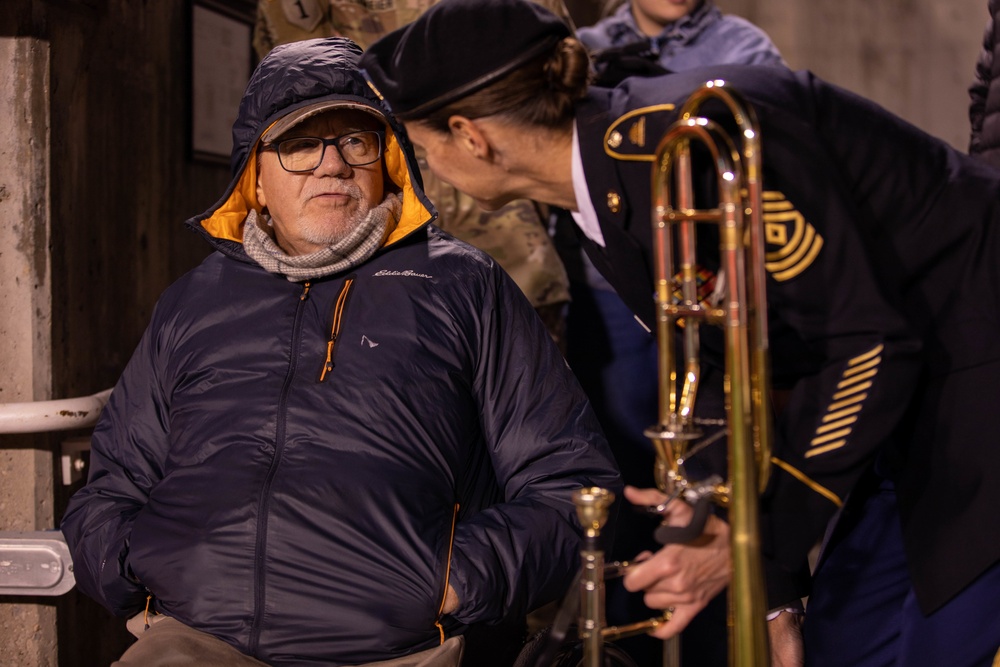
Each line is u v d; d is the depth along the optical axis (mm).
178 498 1660
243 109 1862
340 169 1794
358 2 2404
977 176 1332
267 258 1784
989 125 2387
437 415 1678
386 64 1347
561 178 1318
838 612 1565
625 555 2355
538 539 1620
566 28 1268
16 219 2043
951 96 5000
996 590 1326
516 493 1724
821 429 1220
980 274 1310
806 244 1178
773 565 1624
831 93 1284
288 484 1604
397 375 1669
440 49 1247
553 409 1740
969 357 1315
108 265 2312
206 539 1603
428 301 1733
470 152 1306
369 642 1571
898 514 1514
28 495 2061
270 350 1729
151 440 1826
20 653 2090
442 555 1579
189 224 1850
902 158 1282
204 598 1596
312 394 1665
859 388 1191
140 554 1647
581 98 1272
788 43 4941
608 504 1226
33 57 2025
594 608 1229
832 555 1608
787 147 1183
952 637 1352
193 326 1794
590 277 2555
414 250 1804
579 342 2566
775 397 1687
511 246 2373
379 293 1742
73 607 2178
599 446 1734
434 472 1659
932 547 1344
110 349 2328
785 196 1183
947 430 1329
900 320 1185
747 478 1164
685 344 1248
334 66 1807
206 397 1722
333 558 1574
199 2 2732
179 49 2654
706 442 1251
